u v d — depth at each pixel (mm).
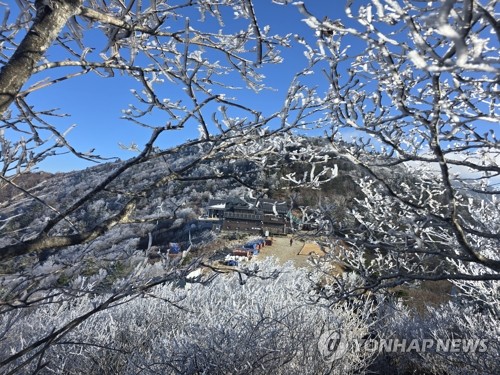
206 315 6059
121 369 4922
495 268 1646
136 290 1875
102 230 1797
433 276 2033
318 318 5266
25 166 2066
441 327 6832
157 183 2055
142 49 2451
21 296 1843
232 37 2512
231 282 8492
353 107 1894
